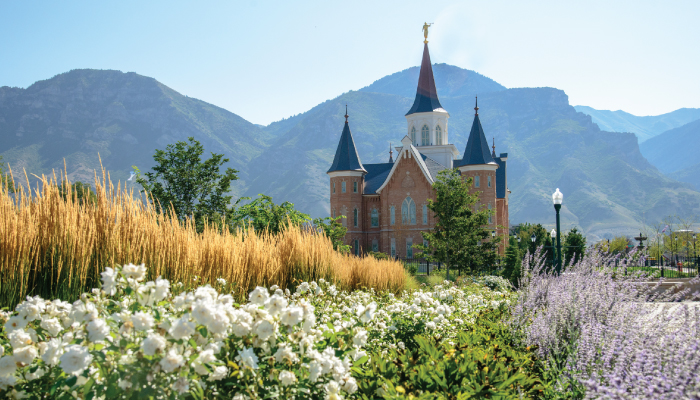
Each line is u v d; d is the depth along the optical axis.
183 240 8.09
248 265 9.70
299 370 3.83
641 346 4.80
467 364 4.99
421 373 4.64
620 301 6.81
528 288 10.18
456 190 29.41
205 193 23.53
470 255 28.38
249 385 3.56
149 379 3.05
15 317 4.06
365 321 5.36
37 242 6.50
